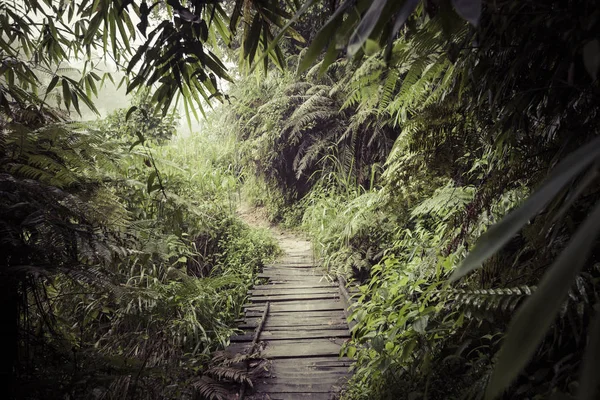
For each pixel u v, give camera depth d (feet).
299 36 5.88
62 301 8.05
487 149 6.31
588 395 1.03
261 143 28.17
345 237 18.07
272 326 13.12
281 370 10.51
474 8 1.48
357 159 23.31
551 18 3.15
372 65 4.83
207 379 9.33
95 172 6.71
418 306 7.52
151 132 20.80
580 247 1.15
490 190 5.64
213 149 30.01
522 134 5.10
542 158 4.84
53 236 5.31
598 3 2.52
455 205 8.62
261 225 30.27
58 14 6.69
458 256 7.00
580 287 3.87
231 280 12.36
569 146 3.79
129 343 9.82
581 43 2.85
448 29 2.49
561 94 3.79
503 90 4.48
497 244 1.37
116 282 6.12
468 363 5.97
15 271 5.01
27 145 5.71
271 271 19.12
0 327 5.60
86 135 6.31
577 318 4.13
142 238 7.09
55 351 6.57
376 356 8.30
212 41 6.70
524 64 4.06
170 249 11.09
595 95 3.46
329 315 13.87
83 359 6.86
